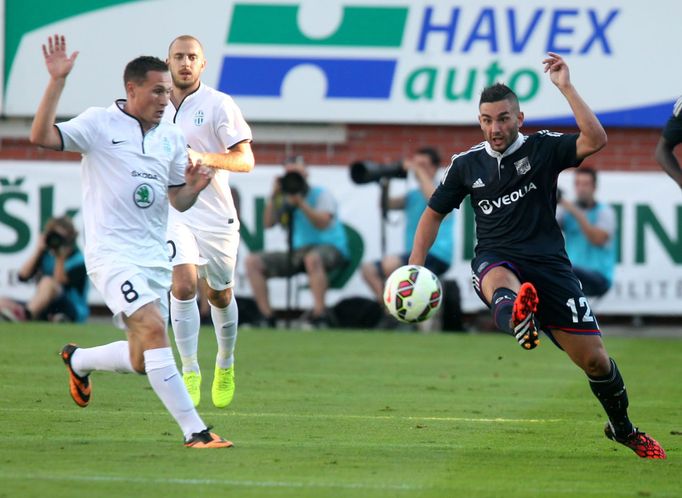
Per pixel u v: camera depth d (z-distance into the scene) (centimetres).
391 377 4109
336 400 3459
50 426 2762
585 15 6397
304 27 6378
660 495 2098
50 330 5372
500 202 2592
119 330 5459
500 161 2580
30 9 6294
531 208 2578
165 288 2491
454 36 6384
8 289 5866
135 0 6350
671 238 6016
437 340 5516
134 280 2392
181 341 3173
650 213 6003
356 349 5022
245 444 2550
